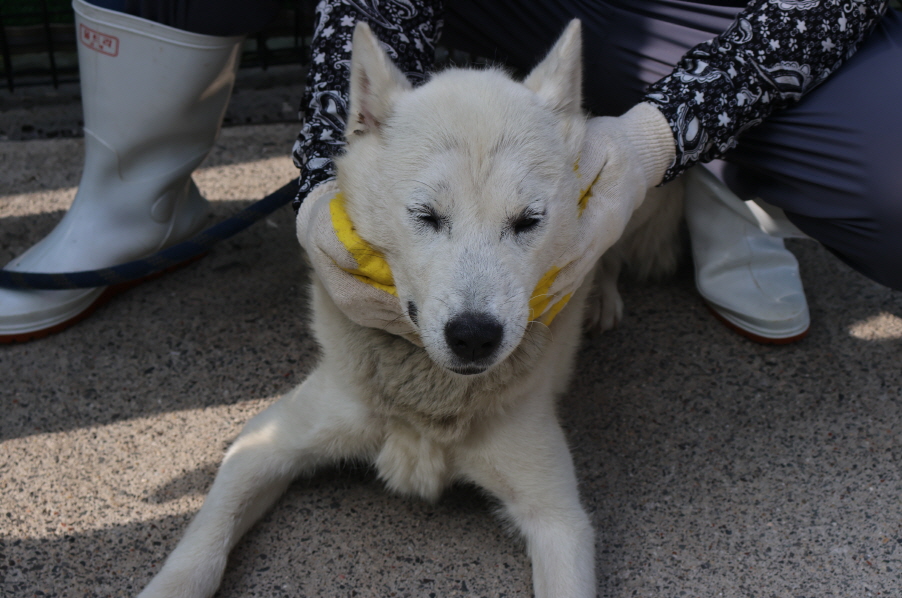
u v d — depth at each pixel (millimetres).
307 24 2012
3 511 1204
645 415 1345
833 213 1249
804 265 1566
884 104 1195
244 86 1980
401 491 1235
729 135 1196
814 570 1182
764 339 1429
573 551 1150
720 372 1401
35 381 1343
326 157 1181
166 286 1491
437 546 1202
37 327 1385
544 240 1049
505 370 1147
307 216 1131
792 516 1232
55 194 1627
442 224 1035
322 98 1198
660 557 1193
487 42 1433
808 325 1435
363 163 1077
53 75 1863
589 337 1457
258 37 1979
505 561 1192
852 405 1354
